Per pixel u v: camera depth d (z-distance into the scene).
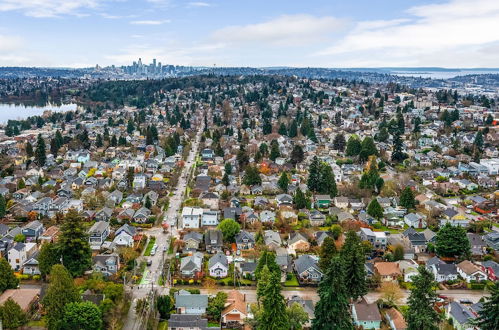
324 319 54.44
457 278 78.25
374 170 133.00
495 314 50.69
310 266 76.94
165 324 62.41
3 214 103.50
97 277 70.62
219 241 88.69
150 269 79.50
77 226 73.88
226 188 128.25
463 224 102.38
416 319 51.53
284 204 114.81
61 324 57.53
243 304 65.81
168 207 115.62
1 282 66.88
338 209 110.81
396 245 87.50
